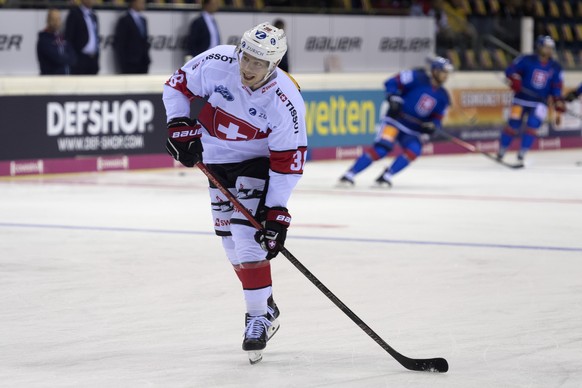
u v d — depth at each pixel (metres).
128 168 37.50
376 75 44.03
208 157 13.21
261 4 45.94
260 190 12.95
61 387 11.72
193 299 16.75
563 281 18.50
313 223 25.56
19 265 19.56
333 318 15.44
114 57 39.78
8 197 29.98
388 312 15.87
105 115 36.75
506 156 46.53
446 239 23.20
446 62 33.09
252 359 12.82
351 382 12.05
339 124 42.81
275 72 12.41
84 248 21.48
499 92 48.19
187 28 41.97
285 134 12.48
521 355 13.38
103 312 15.78
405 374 12.43
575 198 31.61
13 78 34.50
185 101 12.84
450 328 14.85
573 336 14.42
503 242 22.86
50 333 14.42
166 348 13.62
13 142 34.66
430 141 45.66
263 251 12.98
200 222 25.42
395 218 26.61
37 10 37.84
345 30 46.28
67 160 35.97
